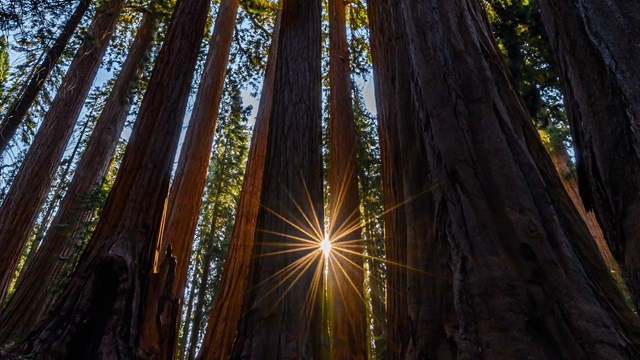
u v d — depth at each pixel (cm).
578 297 127
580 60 171
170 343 341
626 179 142
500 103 189
